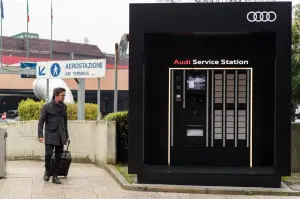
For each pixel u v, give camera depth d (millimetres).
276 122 7297
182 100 8062
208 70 7996
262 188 7344
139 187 7398
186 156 8086
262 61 7781
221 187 7383
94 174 8906
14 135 12062
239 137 8016
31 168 9961
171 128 8039
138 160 7586
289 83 7230
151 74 7984
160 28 7402
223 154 8031
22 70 27594
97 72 10781
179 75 8047
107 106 43594
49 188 7539
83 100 11422
